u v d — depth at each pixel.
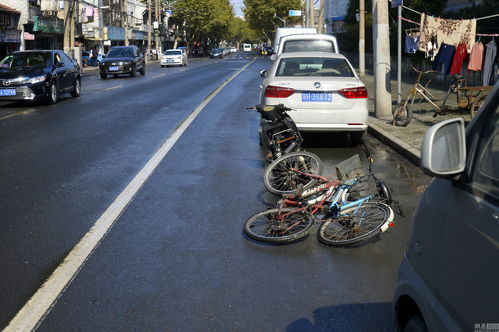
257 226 5.72
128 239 5.44
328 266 4.74
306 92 9.45
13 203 6.70
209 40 131.50
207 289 4.29
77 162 9.05
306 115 9.45
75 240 5.41
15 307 4.00
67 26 39.62
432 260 2.35
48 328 3.69
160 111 15.91
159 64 58.69
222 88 24.09
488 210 2.03
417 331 2.44
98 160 9.20
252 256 4.99
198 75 34.62
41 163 8.98
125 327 3.69
